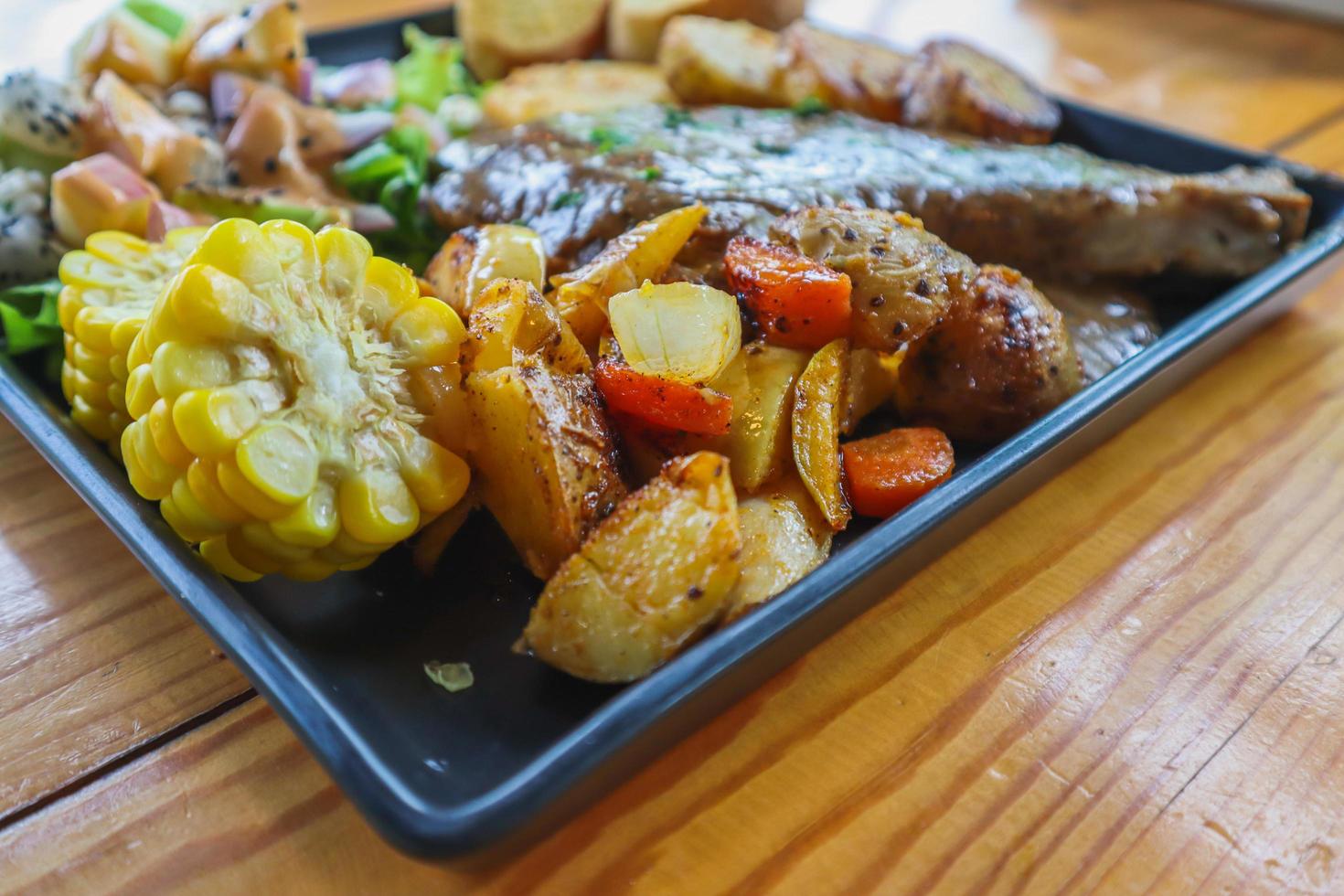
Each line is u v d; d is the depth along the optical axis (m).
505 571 0.22
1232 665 0.21
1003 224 0.28
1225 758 0.20
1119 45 0.48
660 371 0.21
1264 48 0.47
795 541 0.21
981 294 0.24
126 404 0.21
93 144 0.29
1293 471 0.25
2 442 0.26
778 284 0.22
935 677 0.21
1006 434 0.25
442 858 0.17
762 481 0.22
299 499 0.19
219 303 0.19
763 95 0.35
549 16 0.40
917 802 0.19
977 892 0.18
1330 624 0.22
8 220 0.28
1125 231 0.28
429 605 0.22
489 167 0.29
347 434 0.20
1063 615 0.22
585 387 0.22
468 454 0.21
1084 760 0.20
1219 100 0.42
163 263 0.25
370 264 0.21
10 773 0.20
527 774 0.17
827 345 0.23
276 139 0.30
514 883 0.18
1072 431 0.23
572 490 0.21
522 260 0.24
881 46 0.37
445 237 0.31
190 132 0.30
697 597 0.19
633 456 0.22
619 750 0.18
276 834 0.19
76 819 0.19
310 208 0.29
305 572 0.21
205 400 0.19
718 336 0.22
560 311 0.23
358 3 0.50
